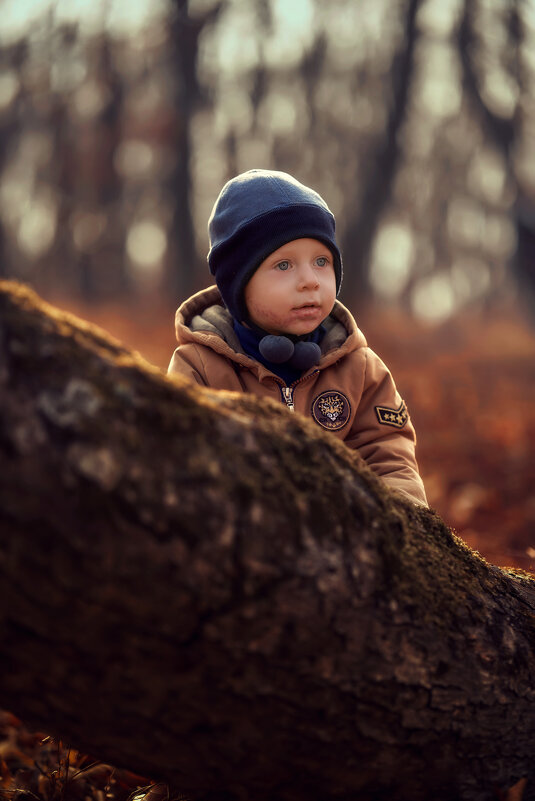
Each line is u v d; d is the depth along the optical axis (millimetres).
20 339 1196
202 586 1246
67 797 2014
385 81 20172
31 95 20953
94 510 1164
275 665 1354
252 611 1297
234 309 2260
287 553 1319
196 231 23141
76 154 21547
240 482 1296
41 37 20594
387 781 1560
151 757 1448
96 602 1201
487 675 1574
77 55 20516
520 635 1659
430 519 1711
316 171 21438
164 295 23891
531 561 3289
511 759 1636
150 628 1248
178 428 1272
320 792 1549
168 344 14039
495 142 20219
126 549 1187
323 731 1444
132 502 1189
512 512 4570
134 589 1206
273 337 2166
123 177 21984
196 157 22422
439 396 9188
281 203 2139
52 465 1146
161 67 20531
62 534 1152
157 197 23266
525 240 21359
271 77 20938
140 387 1273
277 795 1545
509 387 9992
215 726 1391
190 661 1299
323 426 2207
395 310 26422
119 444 1196
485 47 19188
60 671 1286
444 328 22328
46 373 1189
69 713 1363
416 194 23406
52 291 24297
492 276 25984
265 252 2127
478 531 4266
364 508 1478
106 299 24500
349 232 20109
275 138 21703
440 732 1542
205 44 20438
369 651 1431
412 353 14789
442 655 1520
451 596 1579
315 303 2148
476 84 19484
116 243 24188
